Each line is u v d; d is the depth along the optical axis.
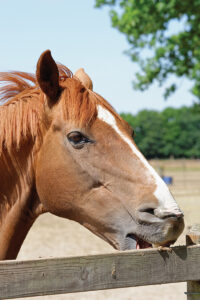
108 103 2.53
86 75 3.01
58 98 2.41
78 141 2.31
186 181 25.28
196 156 71.50
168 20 9.91
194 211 12.88
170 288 6.33
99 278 1.89
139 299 5.73
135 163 2.28
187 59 10.95
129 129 2.52
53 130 2.38
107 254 1.92
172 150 71.44
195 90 11.95
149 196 2.16
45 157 2.40
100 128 2.32
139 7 9.69
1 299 1.69
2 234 2.55
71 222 12.78
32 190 2.54
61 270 1.81
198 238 2.23
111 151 2.30
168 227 2.05
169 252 2.07
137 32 10.38
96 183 2.31
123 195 2.25
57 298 5.73
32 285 1.75
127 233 2.22
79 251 8.15
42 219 13.61
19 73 2.75
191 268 2.12
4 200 2.54
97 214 2.30
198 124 73.50
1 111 2.52
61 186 2.36
